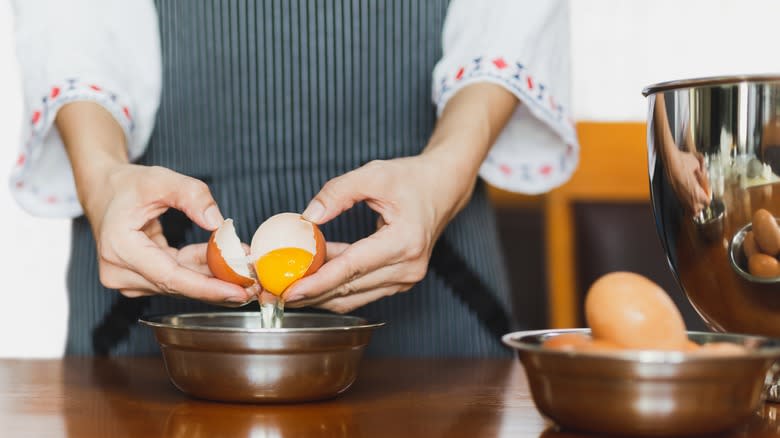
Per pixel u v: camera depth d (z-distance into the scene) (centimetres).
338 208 99
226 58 122
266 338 89
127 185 101
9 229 240
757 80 86
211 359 90
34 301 241
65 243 241
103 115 116
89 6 122
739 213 88
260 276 98
